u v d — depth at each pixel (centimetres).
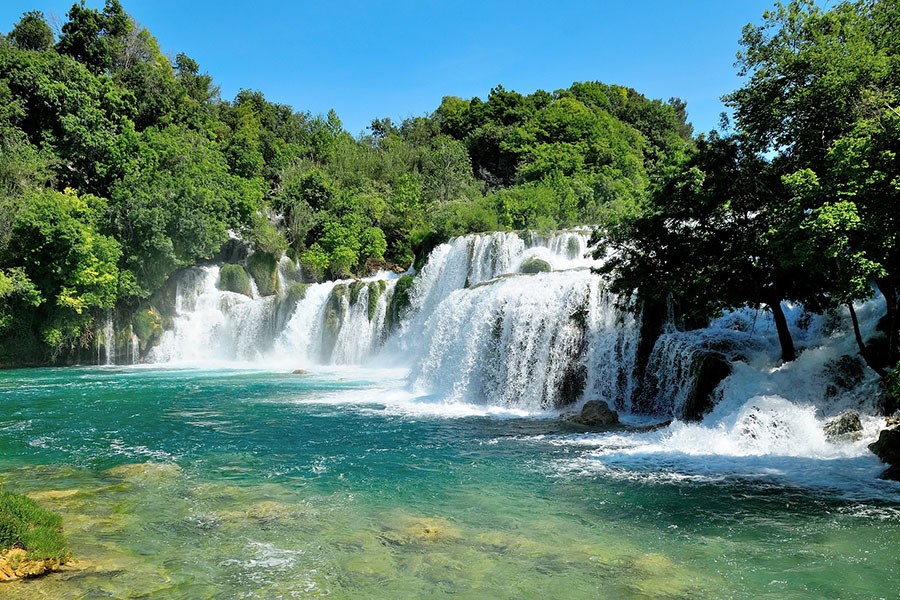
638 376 2058
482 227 4778
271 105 9238
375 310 4041
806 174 1304
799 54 1560
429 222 5803
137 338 4131
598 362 2150
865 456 1295
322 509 1058
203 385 2905
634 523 979
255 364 4103
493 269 3744
